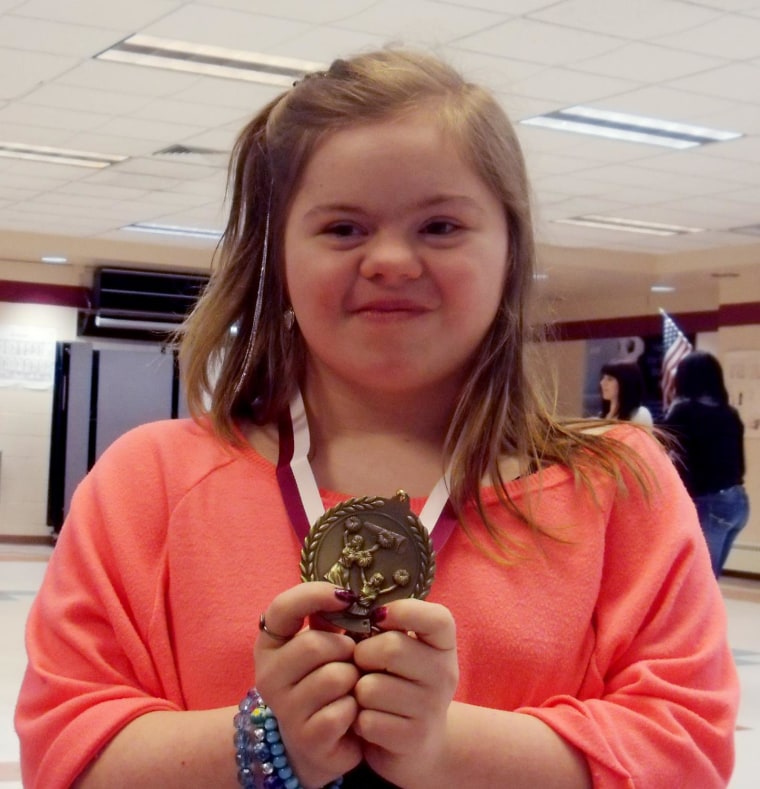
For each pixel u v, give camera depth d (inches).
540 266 43.5
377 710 31.3
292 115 39.5
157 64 252.7
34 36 234.5
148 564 39.4
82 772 35.6
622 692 37.7
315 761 32.0
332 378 41.4
